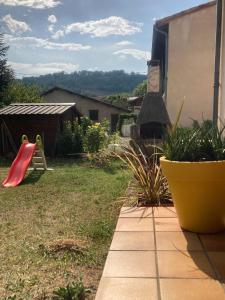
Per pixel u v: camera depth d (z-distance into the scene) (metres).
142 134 9.52
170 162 4.07
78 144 14.77
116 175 9.77
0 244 4.58
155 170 5.88
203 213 4.10
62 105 16.34
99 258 4.02
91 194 7.46
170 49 13.00
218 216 4.12
